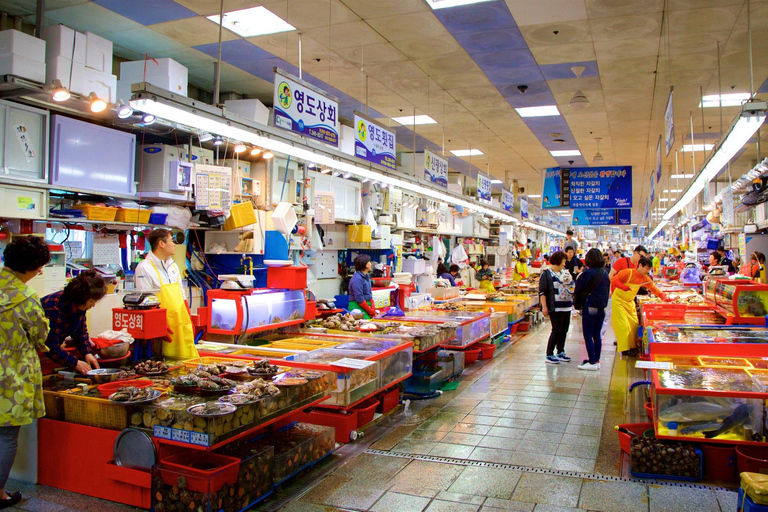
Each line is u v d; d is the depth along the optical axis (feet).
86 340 12.98
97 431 11.29
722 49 24.43
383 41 23.81
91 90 17.83
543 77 28.68
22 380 10.63
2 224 17.21
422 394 19.71
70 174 18.30
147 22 21.74
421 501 11.18
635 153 49.26
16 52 15.70
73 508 10.83
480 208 44.88
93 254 20.62
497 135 42.34
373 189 36.09
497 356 28.19
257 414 10.88
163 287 14.58
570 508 10.80
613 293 27.61
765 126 35.55
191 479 9.98
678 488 11.69
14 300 10.53
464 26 22.20
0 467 10.61
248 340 18.12
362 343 17.65
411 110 35.45
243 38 23.47
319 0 19.84
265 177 25.63
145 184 21.75
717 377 12.92
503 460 13.46
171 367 13.21
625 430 14.33
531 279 51.06
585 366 24.47
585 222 56.13
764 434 12.06
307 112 18.71
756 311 17.75
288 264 19.94
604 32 22.68
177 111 14.32
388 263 36.40
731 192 31.55
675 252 68.18
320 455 13.23
